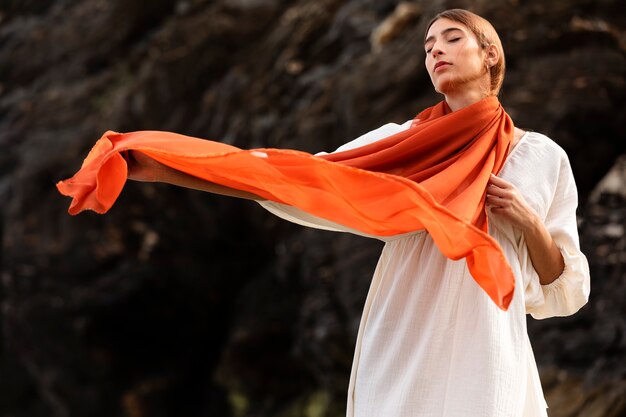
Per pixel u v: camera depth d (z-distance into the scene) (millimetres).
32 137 15195
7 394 15078
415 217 2428
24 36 17109
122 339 13898
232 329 13742
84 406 14070
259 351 13297
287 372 13297
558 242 2664
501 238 2600
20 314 13898
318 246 11125
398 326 2580
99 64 15906
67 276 13625
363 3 12523
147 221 13477
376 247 10148
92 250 13406
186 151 2500
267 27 13461
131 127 13562
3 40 17422
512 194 2512
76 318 13641
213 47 13414
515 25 9680
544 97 9328
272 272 13414
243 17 13508
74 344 13797
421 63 10328
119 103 13711
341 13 12625
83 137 14000
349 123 10609
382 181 2371
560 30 9547
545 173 2666
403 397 2490
